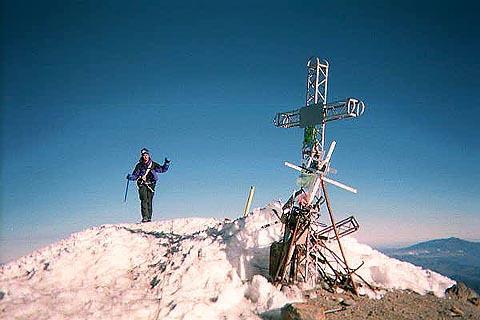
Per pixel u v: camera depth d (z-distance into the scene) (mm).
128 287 11672
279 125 12656
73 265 12289
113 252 13086
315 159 11562
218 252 12484
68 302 10312
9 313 9523
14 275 12234
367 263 13234
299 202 11531
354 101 10844
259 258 12461
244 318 10086
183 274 11648
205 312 10180
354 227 12000
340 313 10273
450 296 12211
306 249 11367
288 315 9656
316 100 11852
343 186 11789
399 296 11727
